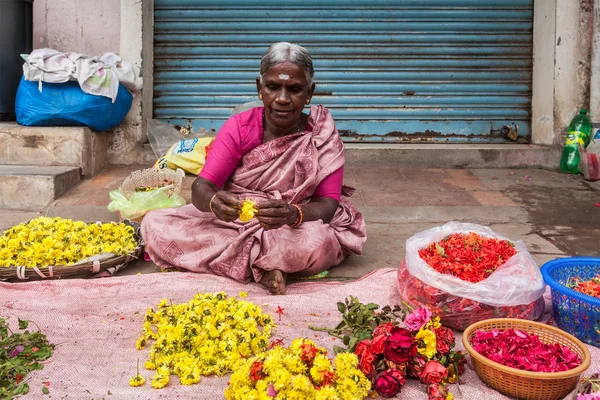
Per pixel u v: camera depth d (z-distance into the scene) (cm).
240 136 300
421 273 243
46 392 193
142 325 247
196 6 607
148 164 586
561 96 580
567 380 189
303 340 198
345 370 191
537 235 403
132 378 204
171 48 613
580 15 567
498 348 208
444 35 616
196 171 519
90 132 532
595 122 567
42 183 457
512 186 514
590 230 415
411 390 201
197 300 236
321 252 292
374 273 308
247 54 615
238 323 225
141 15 573
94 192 484
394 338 200
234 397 188
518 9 614
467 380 207
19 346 217
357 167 579
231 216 266
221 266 297
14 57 569
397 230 409
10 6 560
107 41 580
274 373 182
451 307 237
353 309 234
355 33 615
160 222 307
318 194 305
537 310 246
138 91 579
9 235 321
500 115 630
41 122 521
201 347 214
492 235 279
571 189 505
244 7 608
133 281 291
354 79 621
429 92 625
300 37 614
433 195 485
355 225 330
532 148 588
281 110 285
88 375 207
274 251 285
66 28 579
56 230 327
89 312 259
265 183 302
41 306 264
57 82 514
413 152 586
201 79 618
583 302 231
